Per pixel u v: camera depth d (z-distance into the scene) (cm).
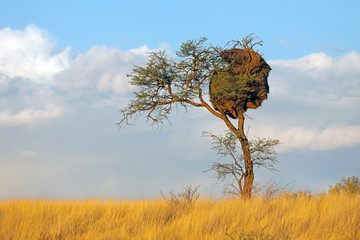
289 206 3691
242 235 2672
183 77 5588
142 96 5619
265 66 5834
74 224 3353
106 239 2958
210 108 5634
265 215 3409
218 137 5347
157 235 2923
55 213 3794
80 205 4038
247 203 3828
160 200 4225
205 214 3488
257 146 5381
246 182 5231
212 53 5631
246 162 5328
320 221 3111
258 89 5722
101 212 3838
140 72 5650
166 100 5747
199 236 2897
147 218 3578
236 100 5628
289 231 2917
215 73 5759
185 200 4050
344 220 3148
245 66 5719
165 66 5644
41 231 3098
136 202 4206
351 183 4734
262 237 2681
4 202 4147
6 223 3331
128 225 3297
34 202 4175
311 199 3772
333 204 3597
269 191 4097
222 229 3020
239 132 5472
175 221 3341
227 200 4231
